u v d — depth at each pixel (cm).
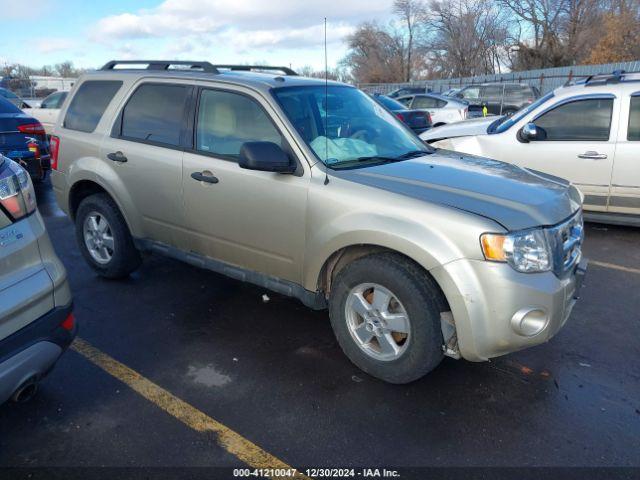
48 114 1486
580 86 676
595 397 325
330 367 356
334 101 416
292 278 370
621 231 680
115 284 495
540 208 310
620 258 575
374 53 4806
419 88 2848
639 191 630
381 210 314
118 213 477
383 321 323
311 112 387
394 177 340
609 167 640
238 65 484
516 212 301
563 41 4275
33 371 263
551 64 4338
